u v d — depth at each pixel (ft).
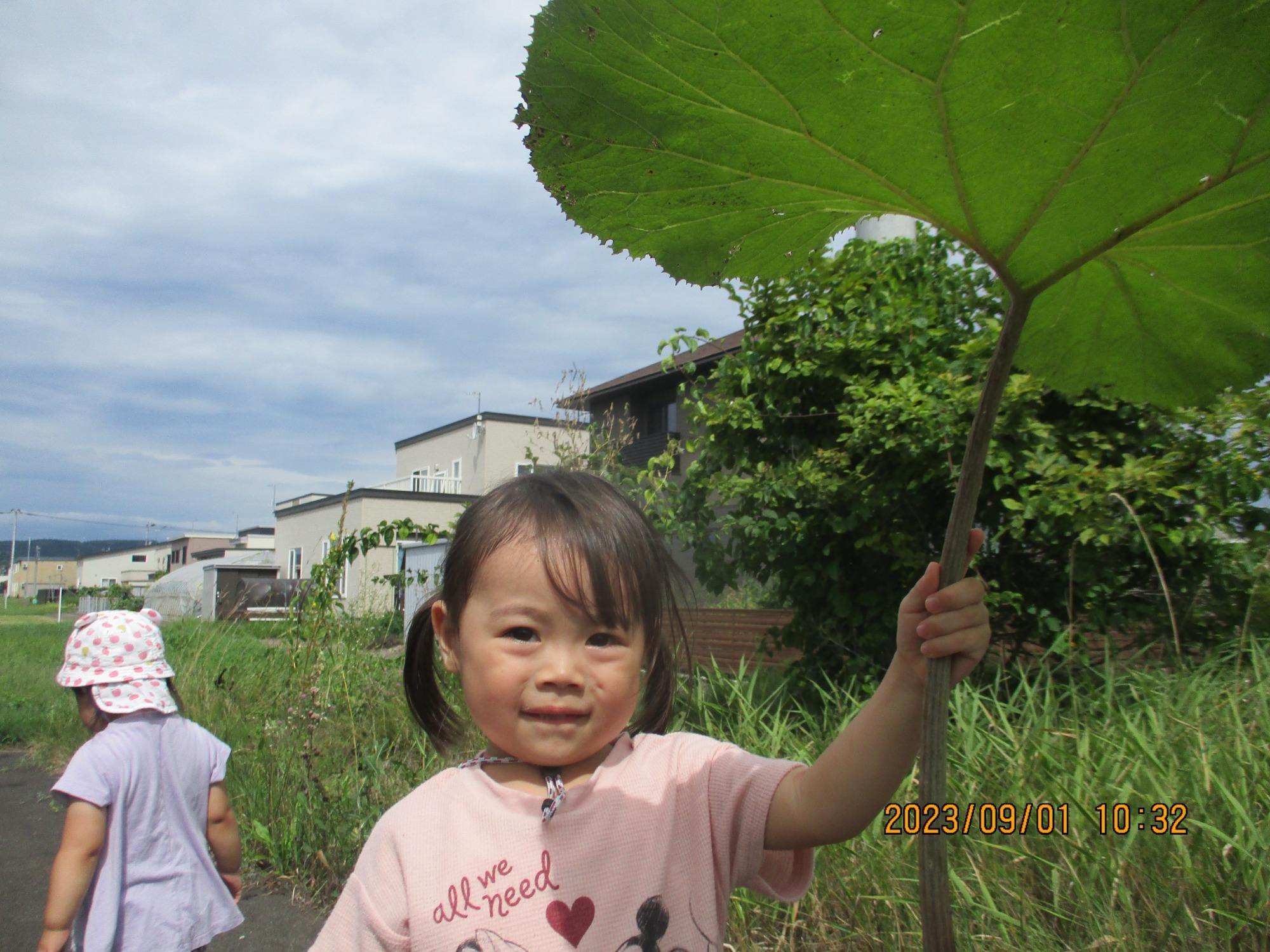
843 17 2.82
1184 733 9.34
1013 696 11.31
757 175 3.55
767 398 16.24
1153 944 7.07
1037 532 13.15
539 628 4.03
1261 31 2.55
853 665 14.29
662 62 3.15
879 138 3.18
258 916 11.78
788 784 4.21
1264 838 7.41
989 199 3.23
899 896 7.97
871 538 14.08
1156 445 13.65
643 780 4.35
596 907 3.96
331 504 82.38
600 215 3.89
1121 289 3.64
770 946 8.41
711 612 21.04
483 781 4.35
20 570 329.31
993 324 14.35
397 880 4.21
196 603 62.95
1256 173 2.96
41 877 13.80
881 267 16.21
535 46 3.32
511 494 4.45
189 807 7.97
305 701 14.70
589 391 25.64
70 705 26.30
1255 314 3.58
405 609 21.79
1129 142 2.94
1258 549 13.37
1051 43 2.72
